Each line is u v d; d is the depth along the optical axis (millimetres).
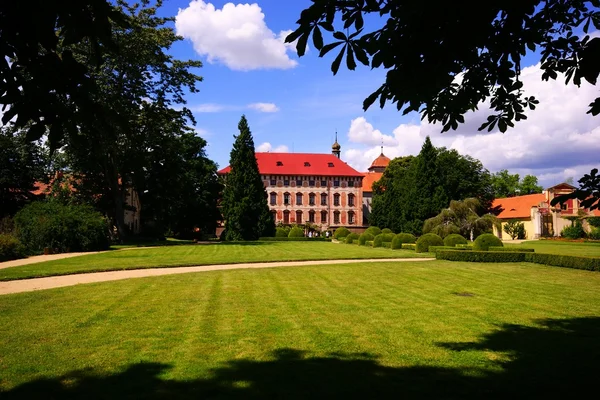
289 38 3363
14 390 4988
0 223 25031
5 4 2752
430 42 3750
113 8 2963
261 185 47500
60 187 32062
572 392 5062
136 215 54375
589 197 4414
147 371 5586
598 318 8727
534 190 74125
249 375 5469
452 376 5531
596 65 4023
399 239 31203
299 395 4883
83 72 3109
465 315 8938
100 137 3611
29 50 3008
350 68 3535
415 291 11852
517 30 4133
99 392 4934
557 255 18750
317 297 10789
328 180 71875
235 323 8078
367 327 7891
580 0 4848
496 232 56562
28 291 11578
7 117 3193
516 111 5543
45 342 6824
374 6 3350
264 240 46156
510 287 12695
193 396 4836
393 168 69062
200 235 54969
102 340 6934
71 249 25641
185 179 41812
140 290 11711
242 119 46094
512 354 6430
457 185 53938
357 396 4875
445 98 5156
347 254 25625
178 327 7758
